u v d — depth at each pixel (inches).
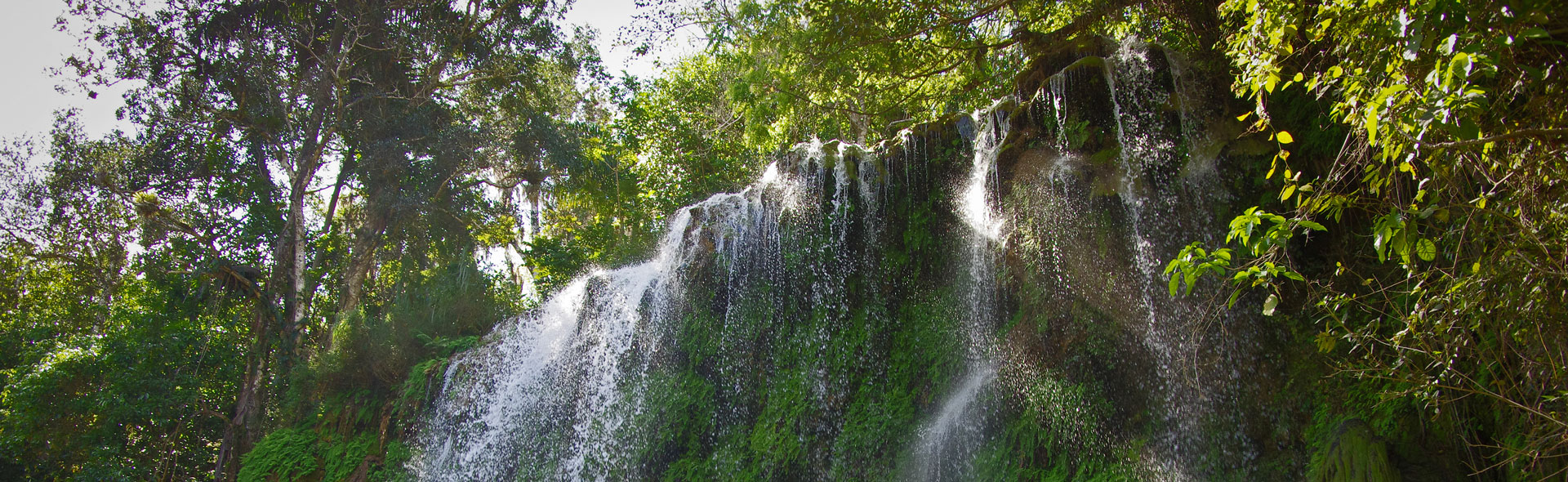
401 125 836.0
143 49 816.9
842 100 587.2
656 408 475.2
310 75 805.9
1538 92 155.6
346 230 971.3
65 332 834.2
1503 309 174.1
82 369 668.1
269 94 776.3
